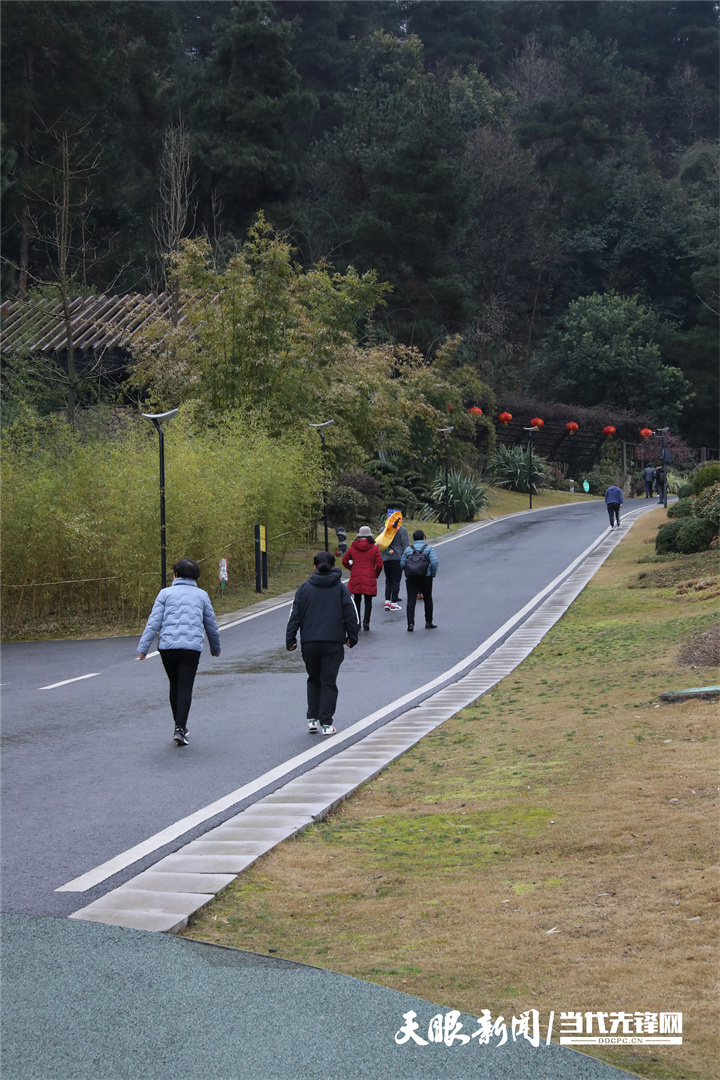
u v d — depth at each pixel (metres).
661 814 5.91
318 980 4.16
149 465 20.72
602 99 91.31
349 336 37.19
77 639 17.98
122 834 6.32
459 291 66.62
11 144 51.41
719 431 84.81
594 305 81.69
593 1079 3.35
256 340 30.45
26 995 4.06
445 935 4.57
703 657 11.12
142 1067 3.50
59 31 51.25
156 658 15.39
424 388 51.06
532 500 58.12
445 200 66.88
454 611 19.17
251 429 28.50
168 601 9.41
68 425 22.53
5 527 19.22
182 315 35.22
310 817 6.62
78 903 5.09
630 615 16.61
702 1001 3.76
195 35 74.31
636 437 73.50
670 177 99.88
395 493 45.03
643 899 4.70
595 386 80.38
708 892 4.64
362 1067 3.47
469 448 56.75
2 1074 3.47
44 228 50.81
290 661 14.52
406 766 8.14
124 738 9.59
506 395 67.88
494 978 4.10
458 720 9.82
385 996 4.00
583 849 5.54
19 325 35.19
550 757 7.80
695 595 17.44
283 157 58.62
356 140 67.38
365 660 14.15
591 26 109.25
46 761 8.65
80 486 20.27
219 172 56.66
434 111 68.44
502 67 100.88
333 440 33.03
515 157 83.12
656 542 25.41
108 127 58.38
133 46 59.53
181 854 5.85
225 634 17.58
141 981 4.17
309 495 29.50
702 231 87.00
